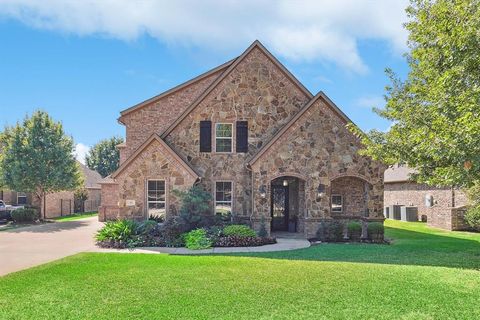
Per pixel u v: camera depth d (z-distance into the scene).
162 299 8.06
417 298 8.17
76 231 21.92
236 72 21.03
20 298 8.17
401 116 13.65
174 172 19.52
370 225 18.05
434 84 11.38
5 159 29.02
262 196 18.84
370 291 8.66
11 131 29.84
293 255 13.72
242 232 16.97
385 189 40.34
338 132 19.34
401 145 13.05
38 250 14.91
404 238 19.88
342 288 8.91
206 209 18.84
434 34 10.98
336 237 17.97
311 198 19.05
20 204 37.03
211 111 20.86
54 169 29.77
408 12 13.40
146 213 19.45
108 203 30.62
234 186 20.55
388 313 7.23
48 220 29.92
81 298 8.16
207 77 24.69
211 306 7.60
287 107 21.00
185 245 15.88
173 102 24.83
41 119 30.39
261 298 8.12
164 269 10.98
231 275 10.20
